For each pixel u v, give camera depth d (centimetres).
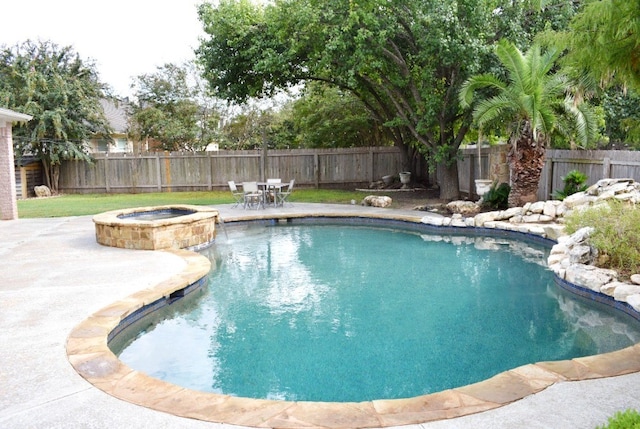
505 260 817
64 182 1967
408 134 1780
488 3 1194
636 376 333
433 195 1633
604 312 557
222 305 596
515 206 1120
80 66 2048
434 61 1259
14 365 362
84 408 300
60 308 496
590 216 695
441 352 450
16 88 1888
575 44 297
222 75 1549
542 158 1096
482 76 1086
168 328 518
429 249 916
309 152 1948
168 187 1956
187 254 775
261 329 513
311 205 1431
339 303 599
